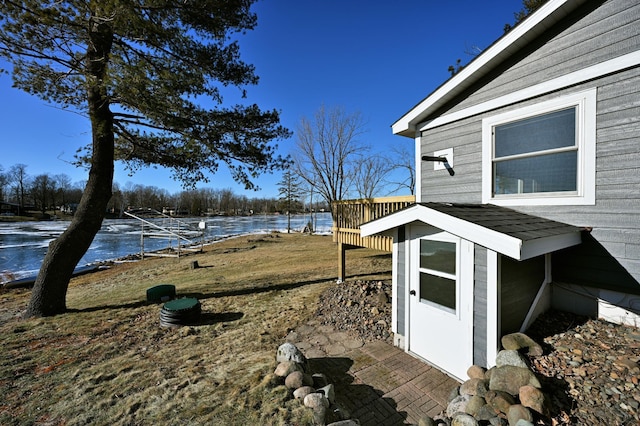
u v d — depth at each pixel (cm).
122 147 738
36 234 2775
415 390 326
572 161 346
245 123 701
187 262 1447
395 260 437
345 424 241
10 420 259
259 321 533
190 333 477
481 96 438
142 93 504
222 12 627
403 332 423
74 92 555
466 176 459
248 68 705
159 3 525
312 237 2475
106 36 549
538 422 223
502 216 338
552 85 361
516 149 397
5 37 463
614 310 322
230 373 337
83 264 1467
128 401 285
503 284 313
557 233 296
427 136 530
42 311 575
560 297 367
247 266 1241
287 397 285
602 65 322
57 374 342
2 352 406
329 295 648
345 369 371
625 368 251
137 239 2669
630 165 303
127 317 560
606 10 322
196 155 712
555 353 290
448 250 360
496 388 261
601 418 218
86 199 625
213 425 247
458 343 346
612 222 316
